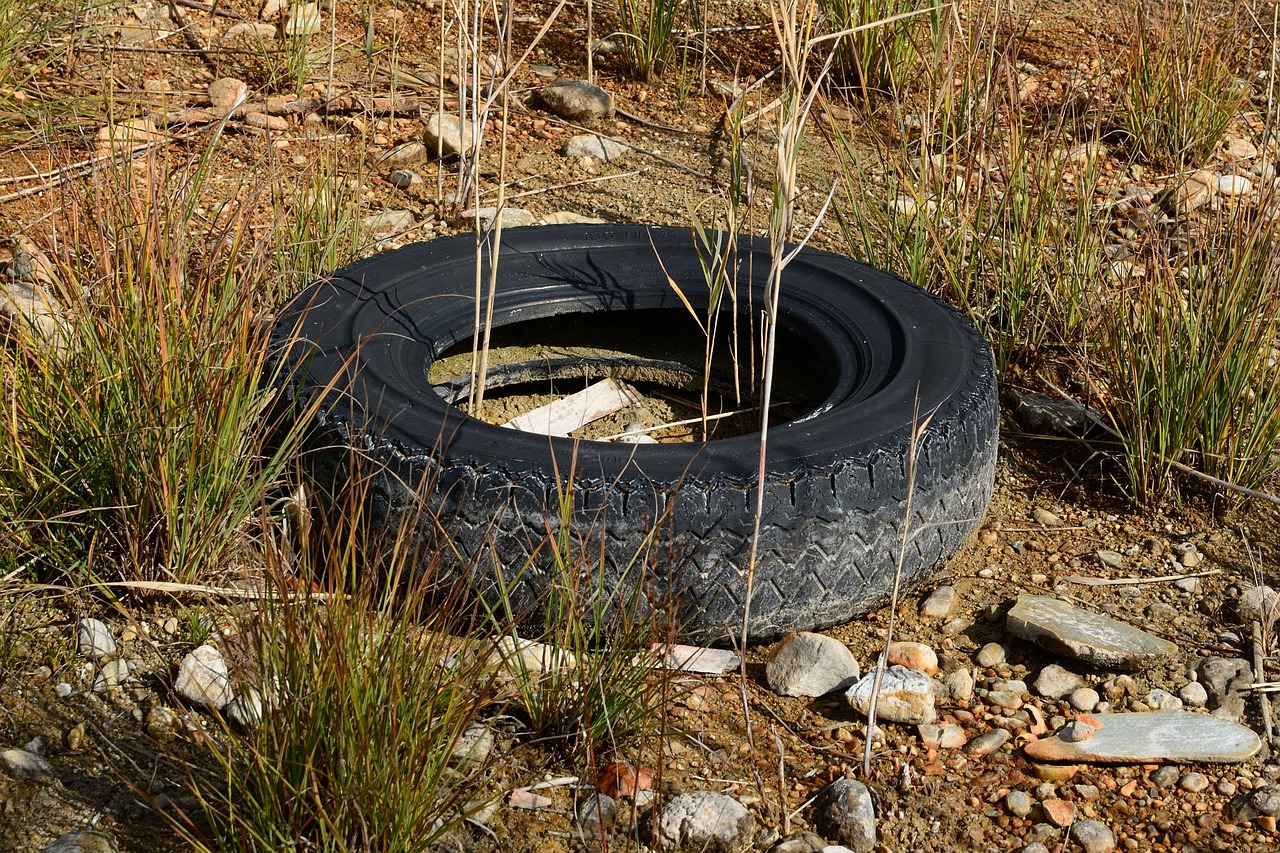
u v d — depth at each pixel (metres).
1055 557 3.72
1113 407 4.20
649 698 2.89
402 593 3.18
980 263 4.64
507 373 4.21
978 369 3.67
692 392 4.41
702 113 6.07
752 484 3.08
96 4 5.84
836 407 3.45
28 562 3.20
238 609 3.16
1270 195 4.20
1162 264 4.55
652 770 2.85
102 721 2.91
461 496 3.09
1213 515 3.89
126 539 3.21
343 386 3.42
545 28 3.58
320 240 4.38
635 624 3.05
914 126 5.67
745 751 2.96
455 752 2.79
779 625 3.23
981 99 5.36
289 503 3.30
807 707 3.11
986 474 3.55
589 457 3.15
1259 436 3.87
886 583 3.33
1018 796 2.86
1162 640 3.36
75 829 2.64
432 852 2.59
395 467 3.16
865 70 6.02
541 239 4.34
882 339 3.86
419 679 2.54
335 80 5.89
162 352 3.10
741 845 2.70
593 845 2.67
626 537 3.05
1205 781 2.92
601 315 4.50
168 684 3.00
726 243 4.35
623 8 6.41
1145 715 3.09
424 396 3.46
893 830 2.79
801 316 4.11
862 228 4.63
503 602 3.13
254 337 3.32
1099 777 2.95
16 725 2.89
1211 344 3.80
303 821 2.50
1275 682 3.23
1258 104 6.31
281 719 2.50
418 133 5.62
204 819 2.65
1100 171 5.60
